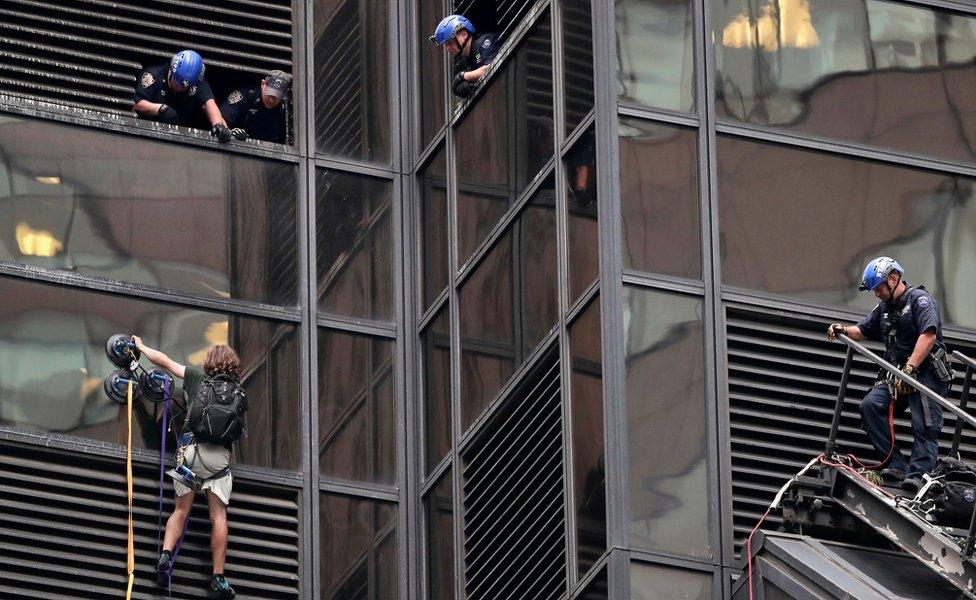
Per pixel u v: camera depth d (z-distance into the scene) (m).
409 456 83.94
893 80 80.31
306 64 88.38
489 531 78.31
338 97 88.38
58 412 80.44
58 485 79.38
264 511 81.50
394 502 83.06
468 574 79.12
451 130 85.44
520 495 76.94
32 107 84.12
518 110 81.31
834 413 71.81
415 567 82.31
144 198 84.31
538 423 76.62
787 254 76.69
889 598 66.44
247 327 83.94
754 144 77.50
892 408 71.94
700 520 72.25
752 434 74.19
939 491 69.31
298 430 83.06
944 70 81.12
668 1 77.88
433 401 83.69
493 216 81.88
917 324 71.75
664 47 77.38
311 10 89.31
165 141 85.06
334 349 84.62
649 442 72.69
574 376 74.88
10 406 80.12
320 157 87.12
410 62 89.44
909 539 68.38
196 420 78.69
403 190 87.75
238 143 86.06
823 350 76.00
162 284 83.44
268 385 83.38
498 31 86.00
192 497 79.19
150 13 87.38
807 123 78.62
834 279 77.00
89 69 86.12
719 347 74.44
